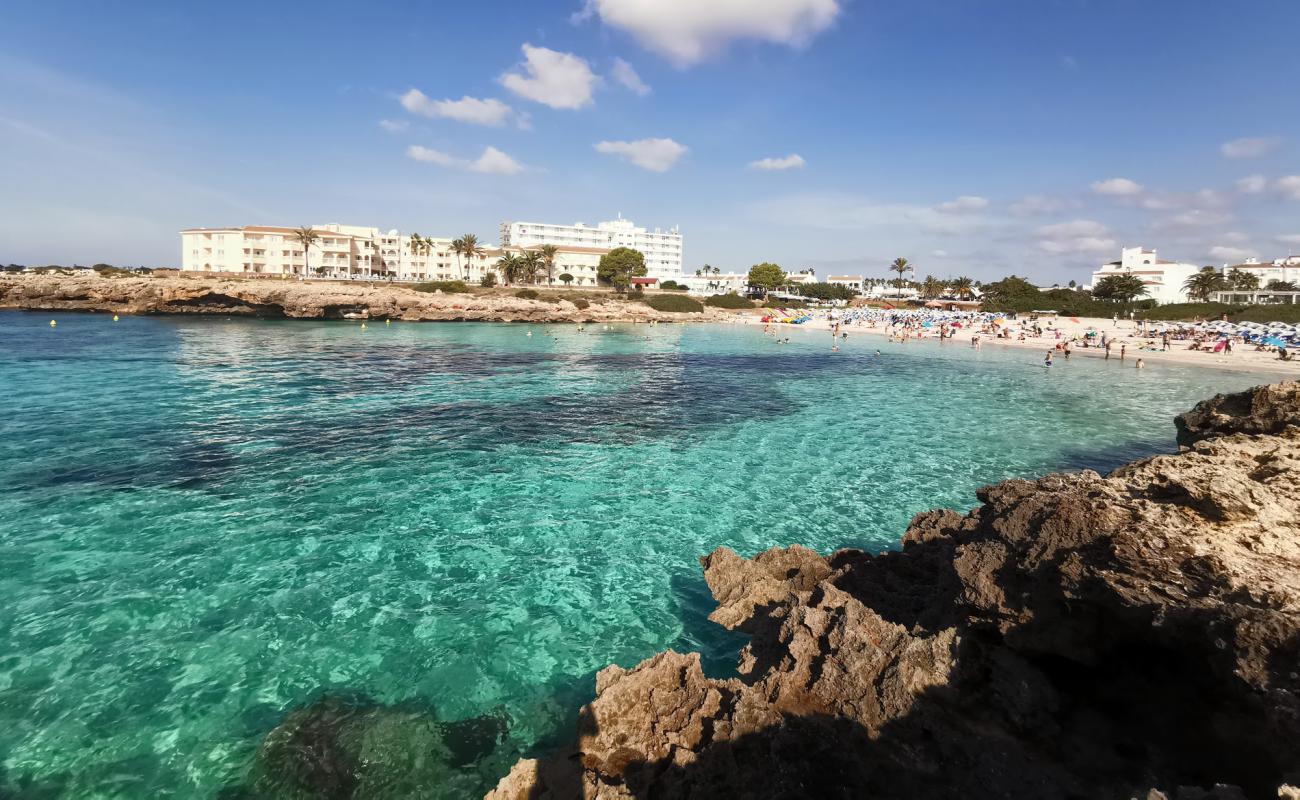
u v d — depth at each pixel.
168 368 33.03
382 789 6.23
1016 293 125.94
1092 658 6.31
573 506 14.73
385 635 9.09
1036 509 7.32
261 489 14.99
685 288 143.75
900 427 24.19
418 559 11.66
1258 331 64.31
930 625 7.87
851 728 6.06
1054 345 66.00
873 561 10.41
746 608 9.65
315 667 8.27
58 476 15.21
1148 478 8.59
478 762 6.65
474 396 28.59
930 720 6.09
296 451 18.31
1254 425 11.75
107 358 35.59
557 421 23.83
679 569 11.58
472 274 132.88
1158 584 5.82
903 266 162.50
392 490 15.36
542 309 89.50
